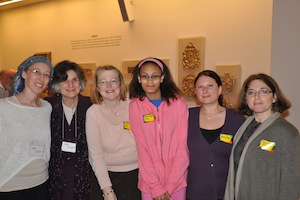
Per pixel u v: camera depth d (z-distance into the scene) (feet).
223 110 7.43
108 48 17.74
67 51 19.79
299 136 5.84
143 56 16.26
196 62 13.99
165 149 7.35
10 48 23.25
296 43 11.09
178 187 7.32
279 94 6.31
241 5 12.88
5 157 6.38
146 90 7.34
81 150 7.63
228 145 6.95
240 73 12.96
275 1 11.50
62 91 7.55
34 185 6.77
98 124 7.41
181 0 14.65
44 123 7.01
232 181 6.53
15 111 6.56
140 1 16.08
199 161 7.15
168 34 15.21
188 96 14.29
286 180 5.61
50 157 7.41
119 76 7.57
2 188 6.38
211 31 13.76
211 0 13.69
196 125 7.34
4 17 23.40
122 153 7.39
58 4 19.95
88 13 18.51
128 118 7.57
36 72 6.79
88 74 18.47
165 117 7.43
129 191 7.52
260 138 6.08
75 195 7.52
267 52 12.26
